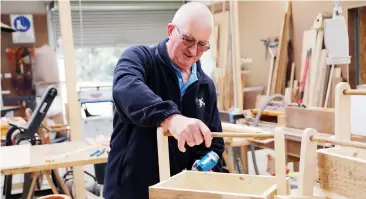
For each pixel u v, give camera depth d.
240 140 2.70
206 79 1.52
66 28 3.04
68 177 3.50
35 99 5.55
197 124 0.98
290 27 4.16
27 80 5.65
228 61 4.02
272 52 4.25
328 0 3.61
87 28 5.87
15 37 5.60
